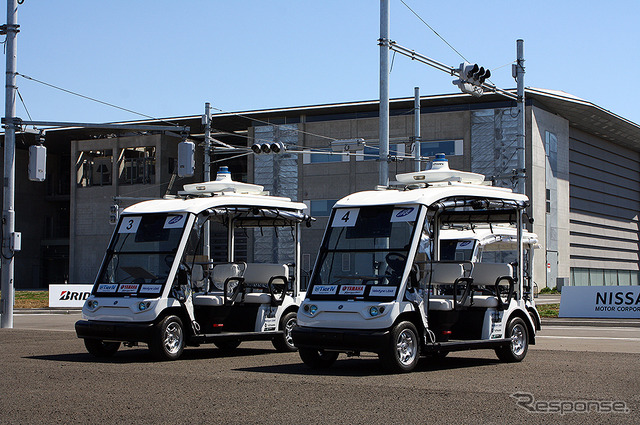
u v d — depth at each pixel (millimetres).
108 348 15391
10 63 23781
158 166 70875
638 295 25703
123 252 15344
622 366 13078
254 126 68125
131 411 8836
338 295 12688
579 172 71062
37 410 8922
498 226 23438
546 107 63469
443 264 13758
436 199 13109
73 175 74938
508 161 59969
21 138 79000
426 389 10438
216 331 15906
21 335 20781
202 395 9992
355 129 64562
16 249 23828
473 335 13891
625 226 80312
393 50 22750
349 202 13539
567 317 26750
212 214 15758
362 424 8023
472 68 23953
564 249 65375
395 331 12125
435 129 62031
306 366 13523
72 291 38375
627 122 69125
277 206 16781
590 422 8086
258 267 16719
